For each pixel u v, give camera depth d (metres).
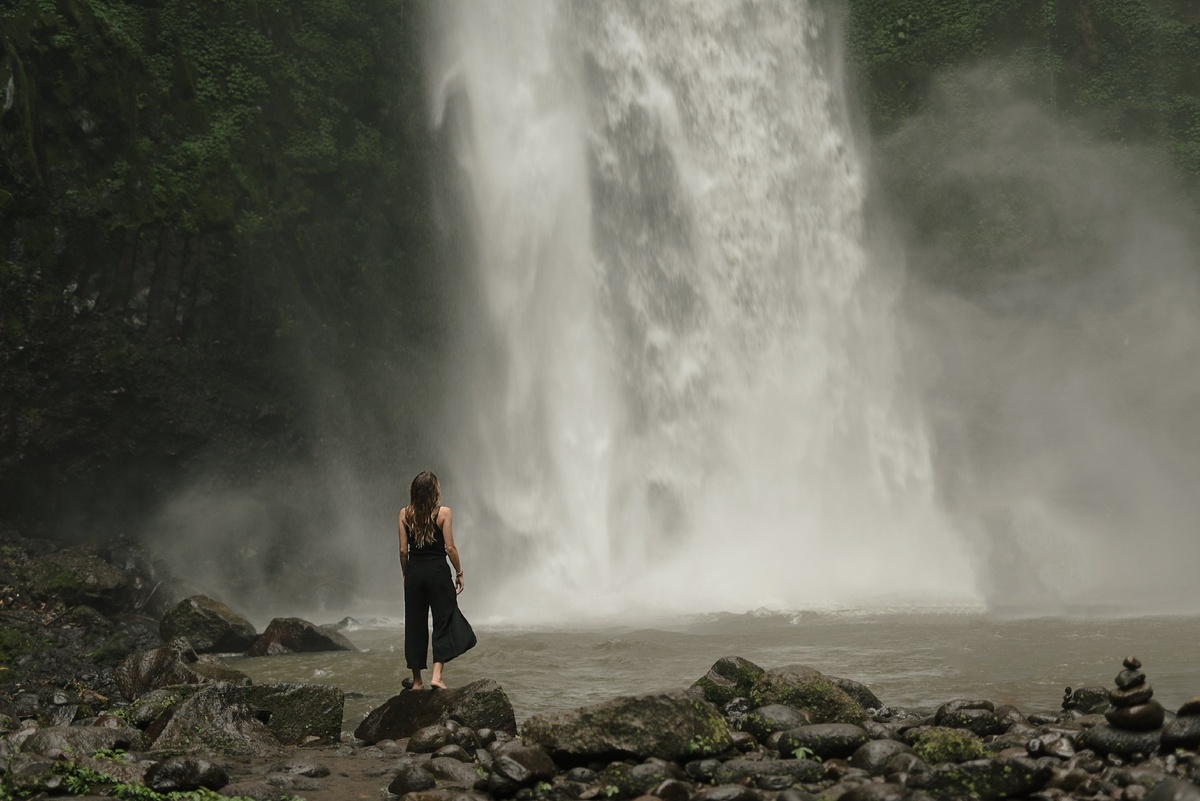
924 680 8.92
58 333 18.52
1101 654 10.02
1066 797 4.78
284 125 23.33
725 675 7.40
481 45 25.84
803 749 5.70
